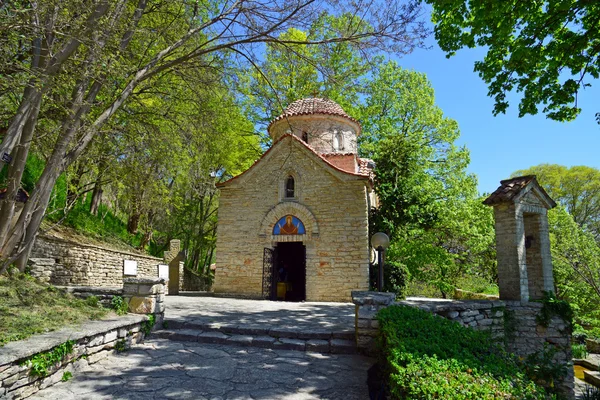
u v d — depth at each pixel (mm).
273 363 5996
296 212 15531
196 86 10289
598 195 37812
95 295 7992
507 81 9102
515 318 10023
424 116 23703
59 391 4672
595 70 8492
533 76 8922
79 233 15820
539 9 8188
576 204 38875
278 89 12891
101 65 6773
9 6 5195
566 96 8656
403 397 3445
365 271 14367
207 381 5160
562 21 8023
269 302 13148
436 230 22156
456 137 23703
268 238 15648
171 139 11289
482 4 7875
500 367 4457
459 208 20703
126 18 8273
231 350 6703
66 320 6043
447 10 8414
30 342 4703
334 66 9461
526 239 11461
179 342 7207
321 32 9102
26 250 8188
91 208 19109
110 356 6137
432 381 3414
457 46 9242
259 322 8383
